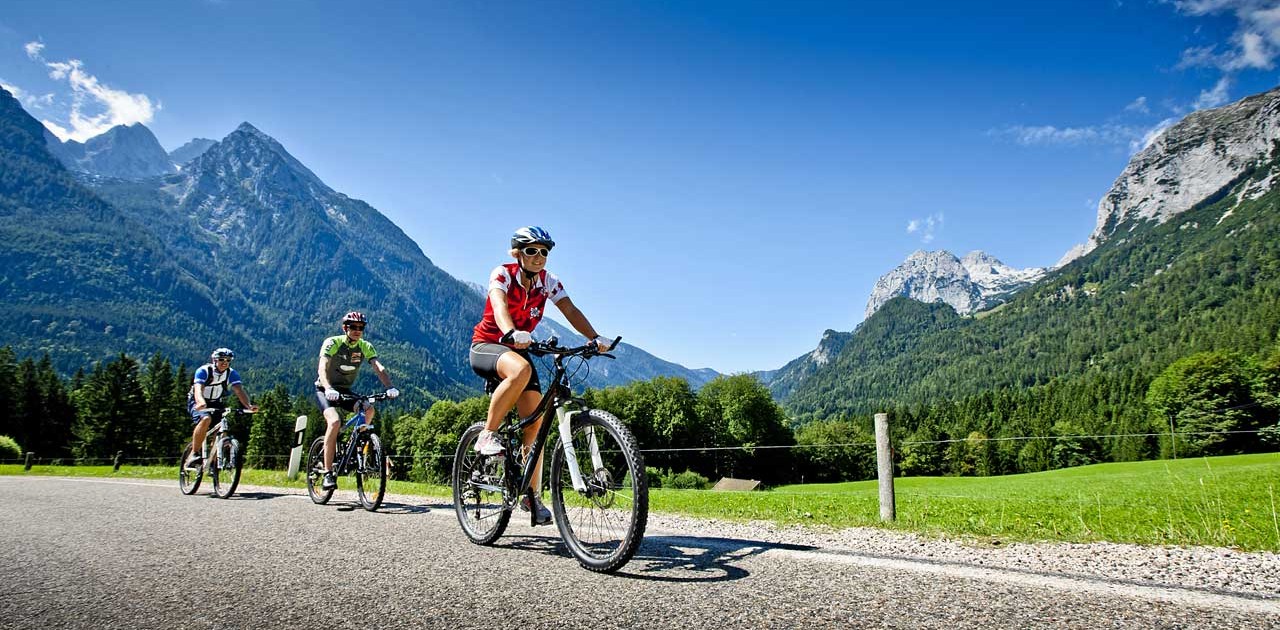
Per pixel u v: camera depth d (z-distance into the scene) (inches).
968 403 5492.1
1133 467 1494.8
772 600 99.5
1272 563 130.3
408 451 2972.4
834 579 111.7
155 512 226.1
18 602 104.8
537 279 165.8
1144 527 179.3
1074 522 193.5
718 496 333.1
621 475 124.2
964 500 301.3
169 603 102.9
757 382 2920.8
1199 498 298.2
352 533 171.5
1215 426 2822.3
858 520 213.5
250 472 517.3
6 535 173.2
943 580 110.1
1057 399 5059.1
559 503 141.8
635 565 126.0
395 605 100.1
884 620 89.7
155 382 3048.7
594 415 134.1
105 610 99.7
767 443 2839.6
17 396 2647.6
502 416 153.6
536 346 137.4
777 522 216.2
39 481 419.8
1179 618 89.2
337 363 278.4
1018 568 120.6
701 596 102.6
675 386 2768.2
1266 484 406.6
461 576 118.3
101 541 160.9
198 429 312.8
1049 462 3383.4
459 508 171.6
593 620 91.5
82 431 2625.5
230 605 101.3
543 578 116.3
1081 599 98.0
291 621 93.0
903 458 3725.4
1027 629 85.4
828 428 3826.3
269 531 175.6
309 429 3181.6
